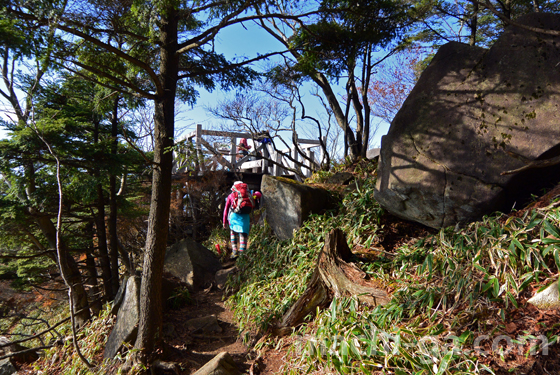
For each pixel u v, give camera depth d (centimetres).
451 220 370
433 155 380
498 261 264
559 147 316
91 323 543
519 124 339
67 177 670
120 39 446
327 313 322
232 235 648
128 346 397
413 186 380
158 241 371
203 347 412
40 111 654
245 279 548
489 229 303
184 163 367
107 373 388
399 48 704
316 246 478
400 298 291
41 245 786
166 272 637
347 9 443
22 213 629
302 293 388
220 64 474
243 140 1135
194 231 1090
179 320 474
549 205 278
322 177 730
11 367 551
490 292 255
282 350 343
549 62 343
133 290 454
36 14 285
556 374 192
